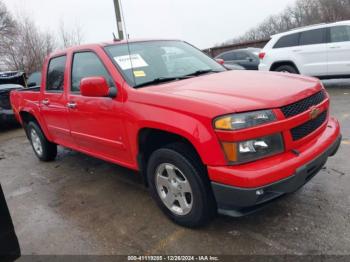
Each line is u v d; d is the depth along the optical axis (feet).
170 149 9.96
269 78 11.22
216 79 11.48
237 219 10.69
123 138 11.76
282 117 8.97
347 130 18.16
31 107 18.02
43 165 18.74
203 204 9.62
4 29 70.90
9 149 23.77
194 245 9.71
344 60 29.48
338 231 9.53
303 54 31.55
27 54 67.87
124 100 11.32
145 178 11.82
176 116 9.49
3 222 7.93
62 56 15.23
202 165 9.50
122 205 12.65
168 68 12.89
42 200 14.07
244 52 45.11
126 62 12.32
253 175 8.38
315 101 10.25
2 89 30.09
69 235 11.07
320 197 11.43
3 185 16.39
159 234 10.46
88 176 16.10
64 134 15.79
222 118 8.61
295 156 9.06
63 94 14.84
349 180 12.42
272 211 10.90
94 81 11.26
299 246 9.12
